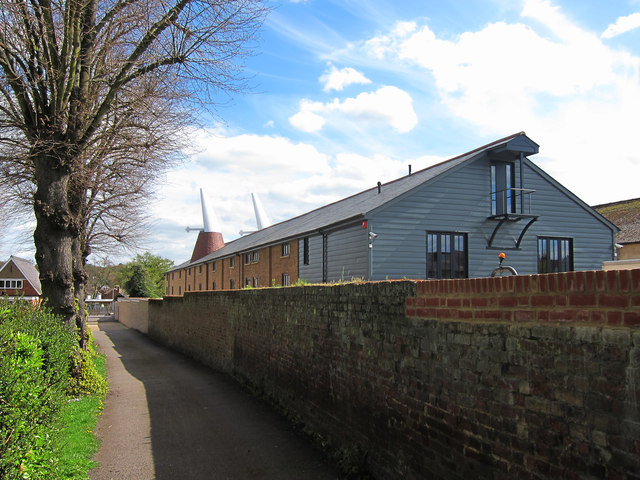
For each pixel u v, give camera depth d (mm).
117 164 11875
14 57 8867
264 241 26062
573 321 3072
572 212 18719
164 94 10078
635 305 2676
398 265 16031
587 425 2955
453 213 16953
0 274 48750
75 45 9031
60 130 9180
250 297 11367
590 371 2947
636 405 2656
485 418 3826
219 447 6852
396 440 5156
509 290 3621
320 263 19281
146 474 5809
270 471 5926
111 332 32719
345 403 6398
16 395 3576
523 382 3463
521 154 17297
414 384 4840
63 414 6246
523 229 17672
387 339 5395
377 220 15906
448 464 4266
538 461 3311
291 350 8570
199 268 44406
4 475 3230
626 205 25000
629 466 2680
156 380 12633
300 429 7766
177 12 9000
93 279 80812
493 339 3768
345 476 5742
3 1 7785
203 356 16359
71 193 11164
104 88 10234
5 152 10469
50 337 5867
